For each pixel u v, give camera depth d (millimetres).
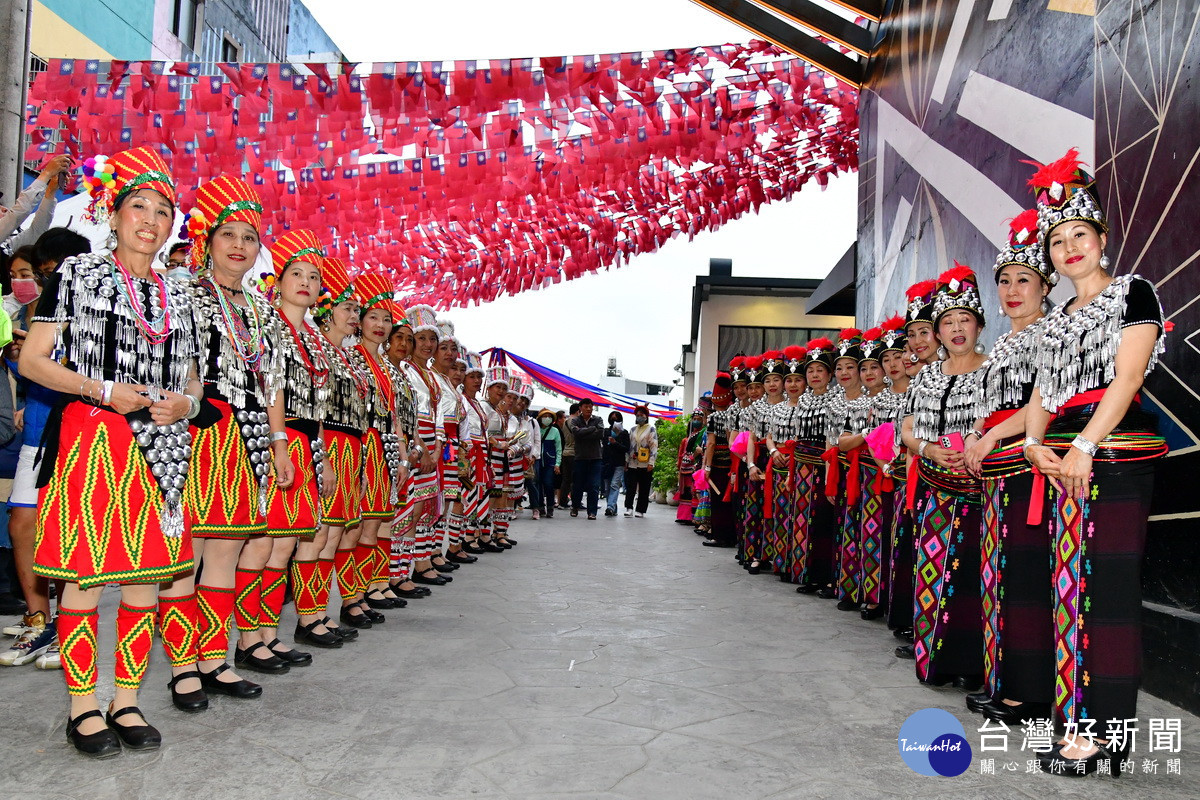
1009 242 3141
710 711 3098
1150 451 2627
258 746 2643
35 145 5676
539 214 7594
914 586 3838
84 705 2600
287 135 5477
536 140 5859
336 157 5805
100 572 2518
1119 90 3770
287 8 15305
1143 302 2535
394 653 3889
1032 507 2820
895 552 4461
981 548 3227
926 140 6156
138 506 2590
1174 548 3375
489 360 13266
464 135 5766
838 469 5473
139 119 5320
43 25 9258
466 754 2588
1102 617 2607
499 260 8484
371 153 5945
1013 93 4812
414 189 6484
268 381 3277
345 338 4480
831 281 10680
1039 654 2971
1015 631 2998
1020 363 2961
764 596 5781
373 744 2668
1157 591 3486
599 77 5426
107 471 2557
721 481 8906
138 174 2691
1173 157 3383
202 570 3236
